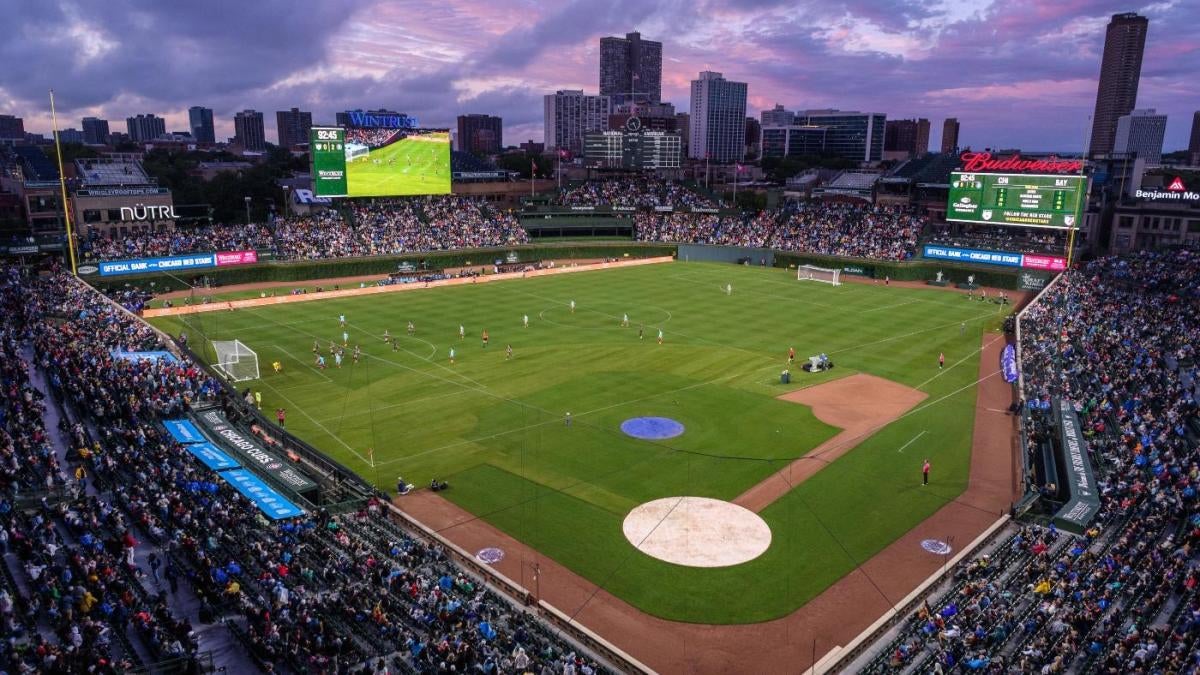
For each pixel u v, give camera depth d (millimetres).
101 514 40875
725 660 35844
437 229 157250
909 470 57062
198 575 35844
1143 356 77125
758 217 175375
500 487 53719
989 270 136750
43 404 54844
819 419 67250
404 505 51094
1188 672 30062
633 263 160375
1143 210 143375
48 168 149250
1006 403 72312
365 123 148625
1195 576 37781
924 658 34500
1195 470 48688
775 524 48656
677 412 68500
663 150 197750
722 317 107625
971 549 45000
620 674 33969
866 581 42469
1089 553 41438
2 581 33062
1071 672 32375
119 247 123812
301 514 46219
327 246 141625
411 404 70375
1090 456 55531
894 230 155625
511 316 107062
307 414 67938
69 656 27828
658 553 45219
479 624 35750
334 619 34531
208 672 29781
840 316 109500
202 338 92312
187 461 51188
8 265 113625
